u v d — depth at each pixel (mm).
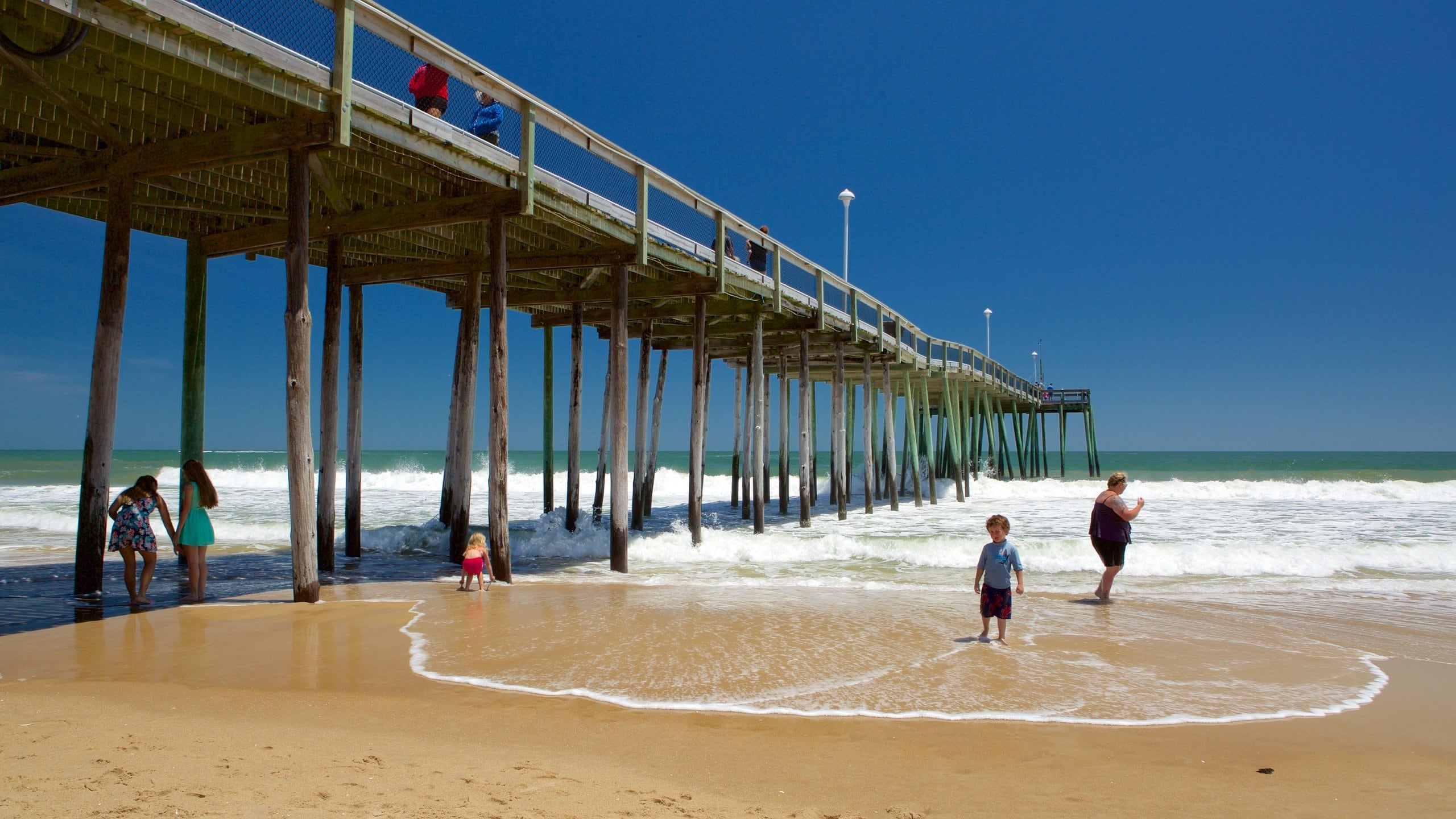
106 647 6129
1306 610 8500
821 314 16328
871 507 20141
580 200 9375
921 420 34406
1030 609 8422
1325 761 4148
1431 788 3785
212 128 7434
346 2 6691
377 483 32531
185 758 3732
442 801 3273
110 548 7789
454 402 14680
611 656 6051
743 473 20000
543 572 10844
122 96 6859
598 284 13836
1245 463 82562
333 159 8289
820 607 8195
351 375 12094
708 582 9945
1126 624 7621
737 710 4816
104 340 7715
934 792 3598
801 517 16734
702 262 12125
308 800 3240
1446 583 10258
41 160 8180
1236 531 16406
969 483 28688
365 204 9539
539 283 13867
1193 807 3498
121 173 7668
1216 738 4488
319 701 4824
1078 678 5695
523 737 4242
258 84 6176
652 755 3996
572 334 14469
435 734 4238
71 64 6332
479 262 11508
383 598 8461
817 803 3410
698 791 3516
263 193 9289
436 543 13297
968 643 6711
